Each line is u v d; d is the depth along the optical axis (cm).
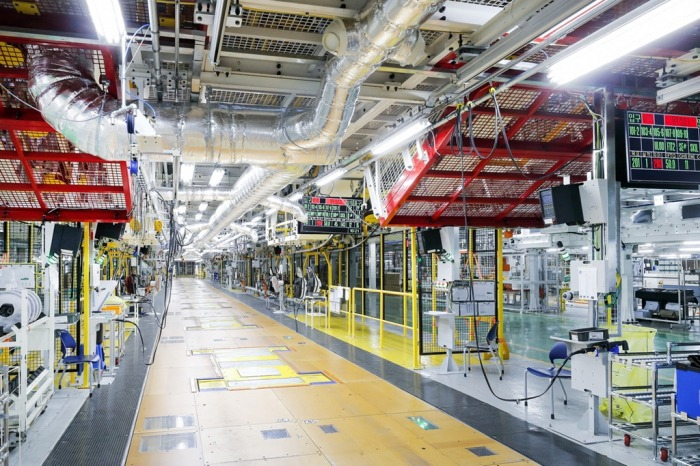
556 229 1249
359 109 670
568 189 590
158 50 438
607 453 515
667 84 536
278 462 497
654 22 335
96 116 436
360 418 634
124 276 2125
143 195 975
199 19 383
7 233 937
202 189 1262
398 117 699
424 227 918
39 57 430
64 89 430
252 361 994
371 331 1422
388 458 507
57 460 496
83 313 802
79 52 443
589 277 591
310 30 459
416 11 304
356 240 1409
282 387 786
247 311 2025
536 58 514
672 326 1645
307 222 1252
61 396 721
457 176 743
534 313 1975
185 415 643
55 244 704
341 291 1457
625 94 594
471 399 719
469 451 525
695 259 1817
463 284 961
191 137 515
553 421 618
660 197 1145
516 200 852
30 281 665
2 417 439
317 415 645
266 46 483
